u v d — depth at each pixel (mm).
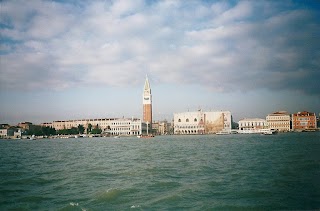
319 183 37375
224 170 49656
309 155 68562
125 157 76625
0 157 84812
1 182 42250
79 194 34312
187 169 51812
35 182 42188
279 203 29250
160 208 28500
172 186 37719
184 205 29328
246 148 98125
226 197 31828
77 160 71750
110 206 29391
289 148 91688
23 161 71688
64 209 28594
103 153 92688
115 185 38719
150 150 101250
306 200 30094
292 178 40781
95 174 48156
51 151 108562
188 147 113062
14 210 28797
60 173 49969
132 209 28312
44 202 31344
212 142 149625
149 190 35719
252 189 34812
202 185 37750
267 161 59406
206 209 27969
